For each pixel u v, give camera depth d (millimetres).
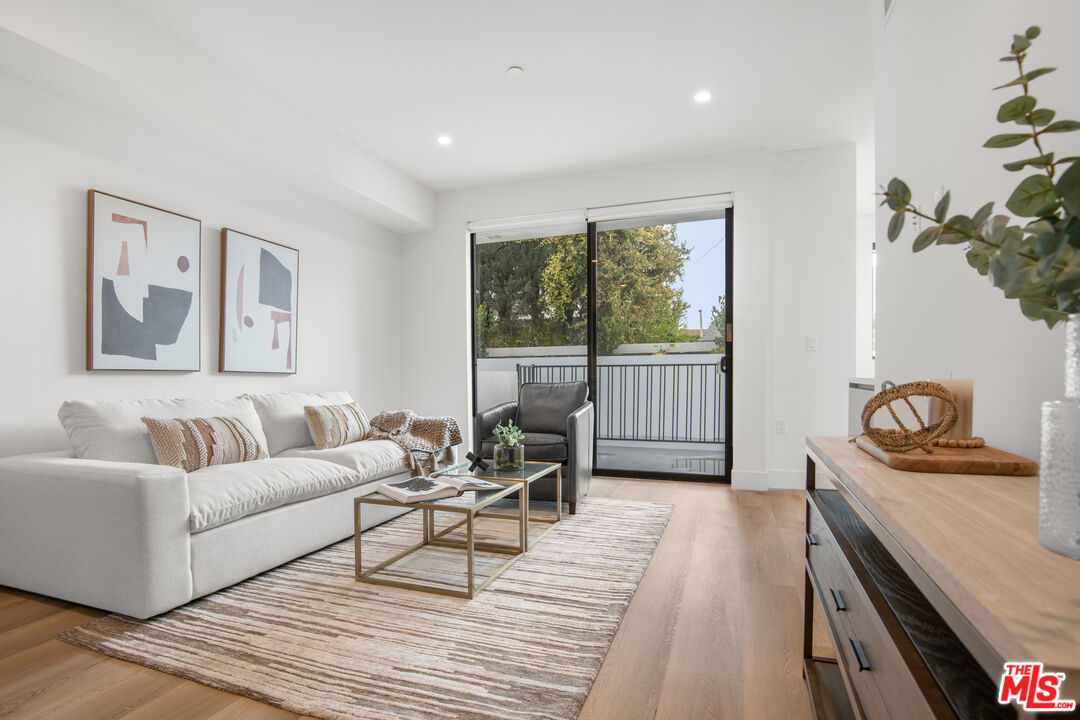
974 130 1394
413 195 4926
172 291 3176
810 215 4262
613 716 1443
